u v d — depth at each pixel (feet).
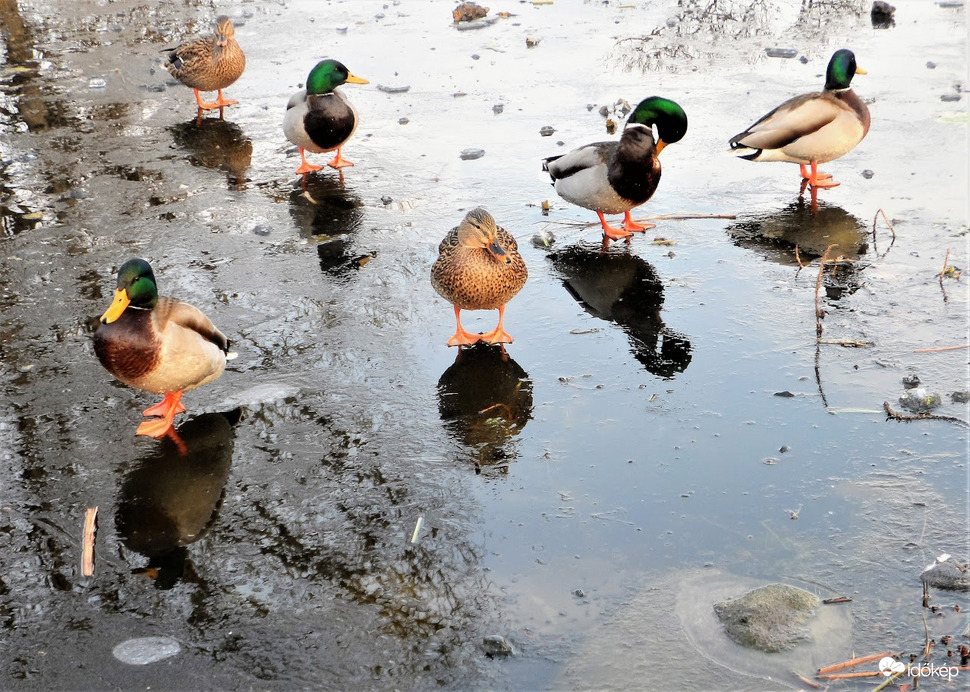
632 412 17.26
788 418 16.79
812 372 18.04
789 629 12.13
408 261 23.27
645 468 15.74
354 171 28.99
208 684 11.93
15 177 28.81
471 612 12.91
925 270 21.45
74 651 12.50
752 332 19.61
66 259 23.72
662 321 20.30
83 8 47.50
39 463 16.31
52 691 11.90
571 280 22.34
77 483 15.80
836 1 43.80
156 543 14.43
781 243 23.38
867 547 13.61
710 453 16.01
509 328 20.43
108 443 16.81
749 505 14.71
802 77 34.78
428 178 28.22
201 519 14.92
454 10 44.04
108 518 14.99
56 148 31.12
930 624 12.16
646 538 14.15
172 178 28.76
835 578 13.08
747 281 21.71
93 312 21.13
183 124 33.24
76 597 13.42
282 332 20.27
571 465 15.90
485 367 18.89
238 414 17.57
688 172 28.02
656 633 12.37
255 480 15.78
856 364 18.20
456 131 31.78
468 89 35.63
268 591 13.43
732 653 11.97
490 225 18.51
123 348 15.78
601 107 32.48
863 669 11.54
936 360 18.10
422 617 12.85
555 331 20.20
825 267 21.98
